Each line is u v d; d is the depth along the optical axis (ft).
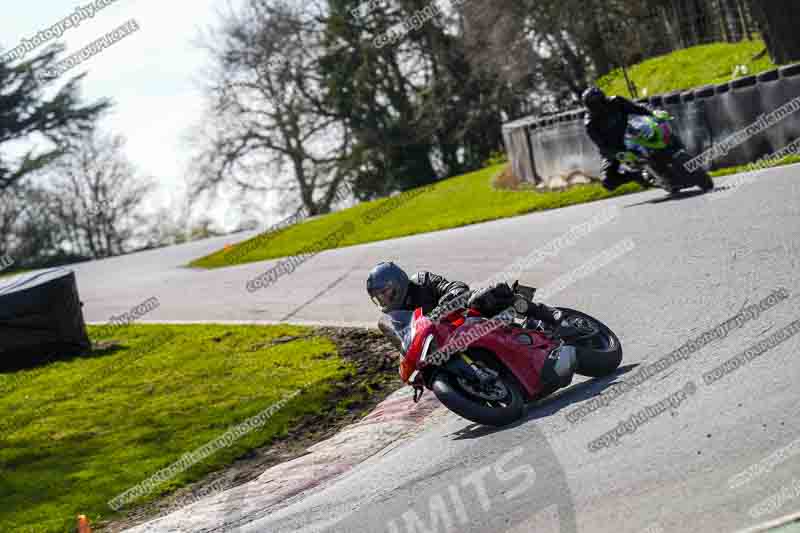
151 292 74.49
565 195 62.64
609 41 111.45
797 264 27.68
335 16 148.97
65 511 25.79
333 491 21.88
